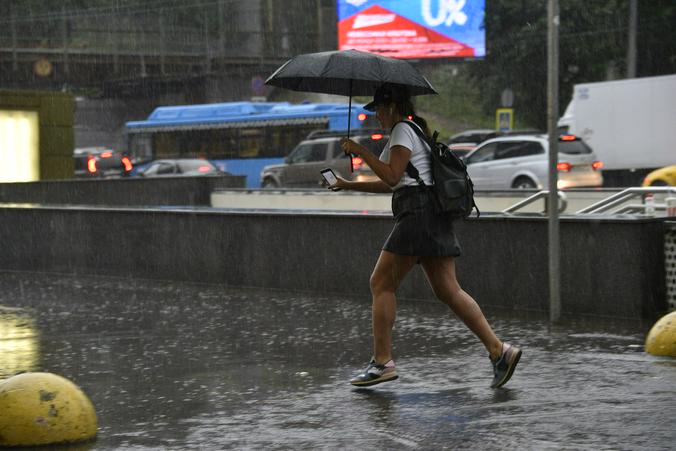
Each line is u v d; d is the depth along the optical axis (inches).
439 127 4330.7
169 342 674.2
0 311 845.2
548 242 767.7
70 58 4451.3
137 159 3368.6
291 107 3120.1
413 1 3326.8
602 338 651.5
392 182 493.7
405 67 508.7
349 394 502.6
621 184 2615.7
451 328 704.4
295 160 2637.8
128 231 1087.0
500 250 797.9
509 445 401.1
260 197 1758.1
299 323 745.6
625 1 3432.6
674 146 2519.7
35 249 1176.8
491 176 2253.9
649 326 698.2
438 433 421.1
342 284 904.9
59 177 1822.1
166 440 422.0
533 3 3580.2
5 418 414.3
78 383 546.9
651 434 413.1
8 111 1774.1
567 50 3484.3
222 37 4630.9
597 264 745.6
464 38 3302.2
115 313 821.2
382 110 511.2
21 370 586.6
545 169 2185.0
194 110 3284.9
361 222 887.1
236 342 668.7
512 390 500.7
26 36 4576.8
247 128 3164.4
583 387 503.2
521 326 708.0
